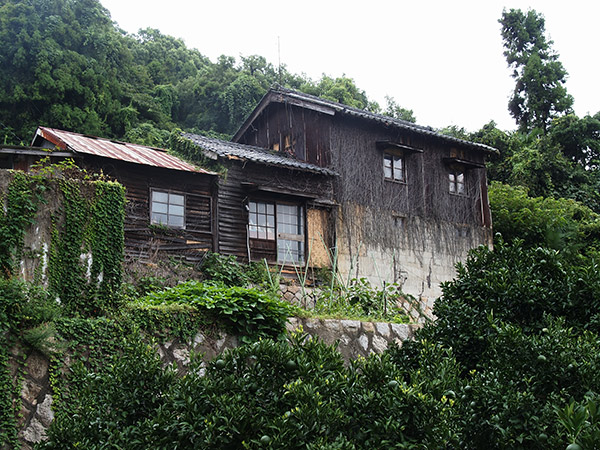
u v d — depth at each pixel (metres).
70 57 23.31
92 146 12.93
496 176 27.52
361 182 16.23
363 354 7.93
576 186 27.52
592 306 5.26
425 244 17.05
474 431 4.20
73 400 5.34
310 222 15.06
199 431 3.48
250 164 14.43
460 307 5.59
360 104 29.66
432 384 3.92
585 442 3.18
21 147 11.66
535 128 31.70
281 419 3.41
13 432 4.98
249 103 28.19
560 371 4.41
